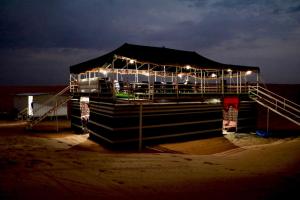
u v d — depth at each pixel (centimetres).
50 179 686
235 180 764
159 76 2711
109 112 1598
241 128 2256
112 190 634
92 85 1977
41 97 3069
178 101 1830
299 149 1227
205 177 804
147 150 1561
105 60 1714
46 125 2634
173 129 1775
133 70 2447
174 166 971
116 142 1551
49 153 1087
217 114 2044
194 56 2395
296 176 802
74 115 2355
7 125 2595
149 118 1667
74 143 1738
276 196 607
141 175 808
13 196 538
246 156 1199
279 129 2472
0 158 895
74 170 809
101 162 971
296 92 7112
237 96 2277
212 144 1759
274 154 1170
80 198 556
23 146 1323
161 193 623
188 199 580
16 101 3150
